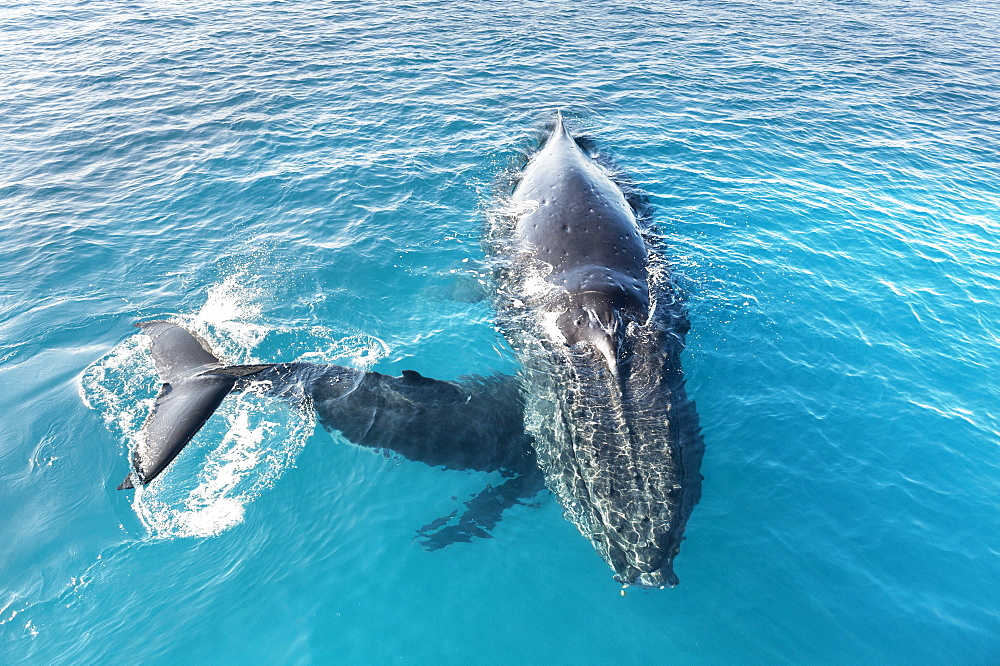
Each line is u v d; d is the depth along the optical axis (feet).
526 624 26.63
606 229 42.88
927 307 43.21
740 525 29.99
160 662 25.26
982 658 25.25
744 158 62.44
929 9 124.47
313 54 86.89
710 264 46.09
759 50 95.14
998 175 61.21
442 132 65.57
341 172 57.93
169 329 37.19
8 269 45.88
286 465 32.37
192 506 30.71
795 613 26.81
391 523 30.17
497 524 29.84
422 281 45.01
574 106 72.74
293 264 46.44
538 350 36.96
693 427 32.73
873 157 64.03
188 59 84.94
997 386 37.37
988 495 31.42
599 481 28.17
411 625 26.63
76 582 27.68
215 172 58.23
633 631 26.37
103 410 35.17
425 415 33.96
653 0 118.52
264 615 26.91
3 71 80.94
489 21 102.37
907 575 28.14
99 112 70.03
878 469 32.55
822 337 40.27
